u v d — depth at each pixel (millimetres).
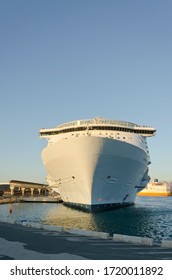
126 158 51344
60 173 55688
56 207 86500
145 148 62375
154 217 58156
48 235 24406
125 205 65875
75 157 48844
